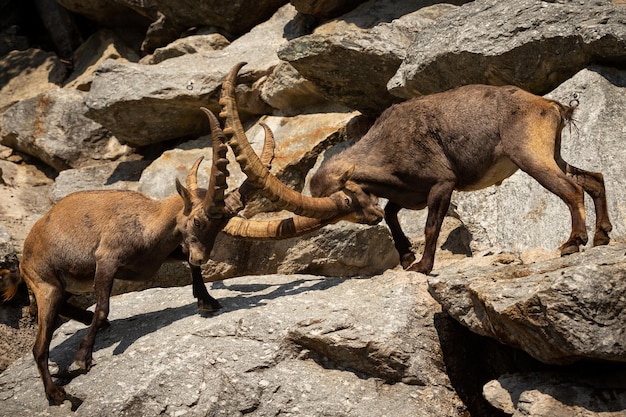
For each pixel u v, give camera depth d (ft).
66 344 82.64
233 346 73.15
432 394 71.05
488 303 65.51
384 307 74.54
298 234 76.84
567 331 60.70
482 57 91.66
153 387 71.05
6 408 76.84
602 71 87.04
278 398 70.08
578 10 90.68
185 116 118.62
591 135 82.89
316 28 118.32
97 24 152.76
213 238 76.48
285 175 105.40
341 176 77.30
